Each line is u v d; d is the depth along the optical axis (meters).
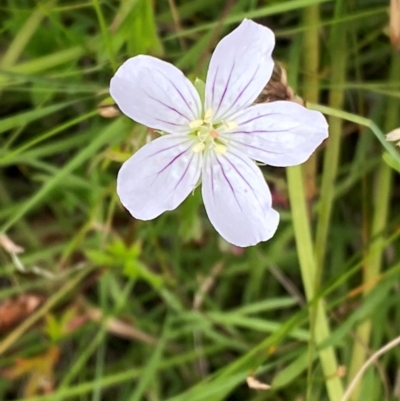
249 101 0.05
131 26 0.06
